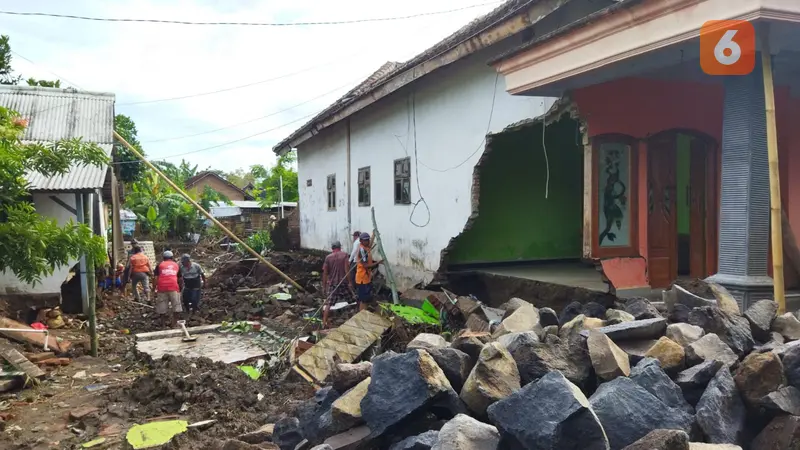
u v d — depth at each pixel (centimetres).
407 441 295
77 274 1054
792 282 632
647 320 391
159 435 482
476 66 908
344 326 754
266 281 1494
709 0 446
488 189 1086
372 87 1112
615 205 714
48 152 697
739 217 522
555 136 1128
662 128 731
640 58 528
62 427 532
